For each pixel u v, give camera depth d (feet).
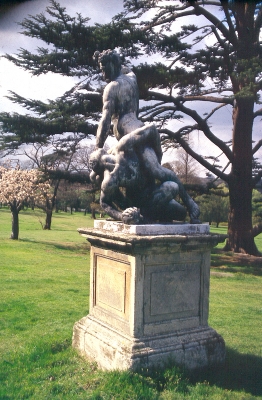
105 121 15.28
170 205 15.37
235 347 17.46
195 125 62.08
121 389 12.37
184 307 14.79
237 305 27.20
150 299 14.02
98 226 16.19
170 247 13.92
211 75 52.49
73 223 131.95
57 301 26.50
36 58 49.01
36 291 29.63
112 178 14.74
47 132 51.62
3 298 27.02
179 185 15.76
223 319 23.00
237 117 62.23
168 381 13.00
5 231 92.58
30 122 50.42
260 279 40.93
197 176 83.15
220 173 62.03
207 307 15.31
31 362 15.40
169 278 14.42
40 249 60.29
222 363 14.93
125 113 15.87
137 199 15.80
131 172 14.97
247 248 61.87
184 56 49.37
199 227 15.02
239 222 62.64
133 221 14.17
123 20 51.78
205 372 14.32
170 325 14.42
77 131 52.95
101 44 46.06
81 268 43.09
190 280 14.93
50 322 21.42
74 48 47.91
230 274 43.73
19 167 83.41
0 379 14.03
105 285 15.65
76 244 70.08
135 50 48.91
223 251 62.75
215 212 128.47
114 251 14.84
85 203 166.91
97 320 15.84
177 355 13.85
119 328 14.53
